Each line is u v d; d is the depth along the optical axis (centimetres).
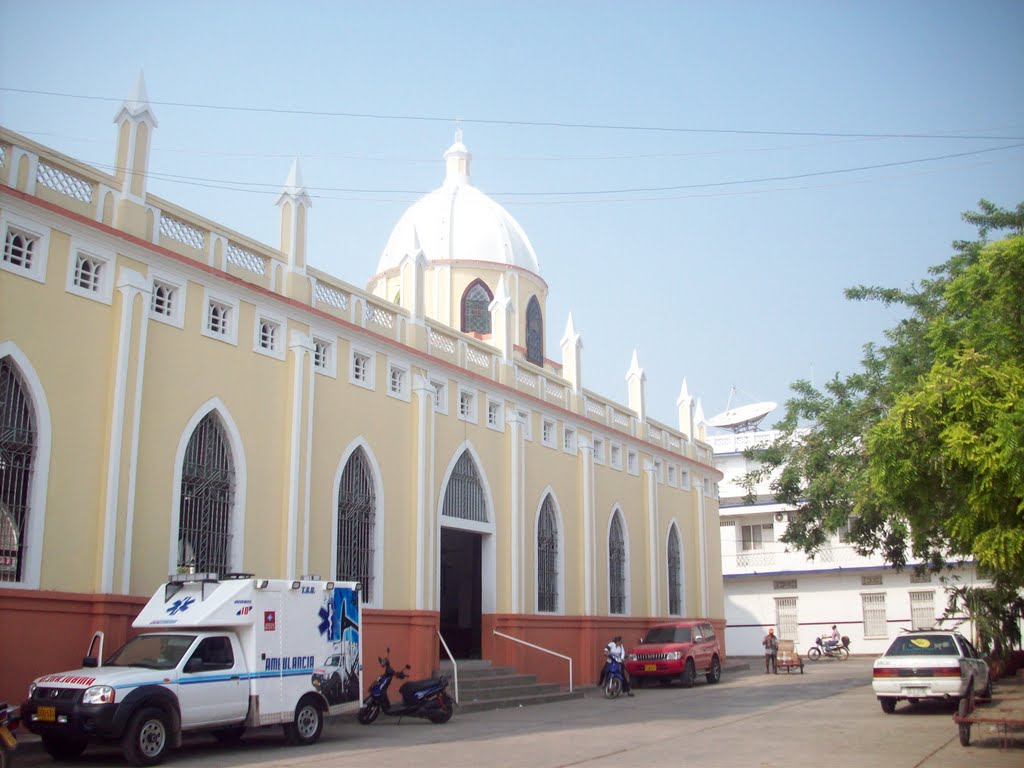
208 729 1328
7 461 1373
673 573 3594
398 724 1772
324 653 1504
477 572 2538
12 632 1334
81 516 1452
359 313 2131
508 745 1430
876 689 1867
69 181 1520
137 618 1386
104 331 1527
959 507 1297
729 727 1681
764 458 2819
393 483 2167
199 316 1716
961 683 1794
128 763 1202
